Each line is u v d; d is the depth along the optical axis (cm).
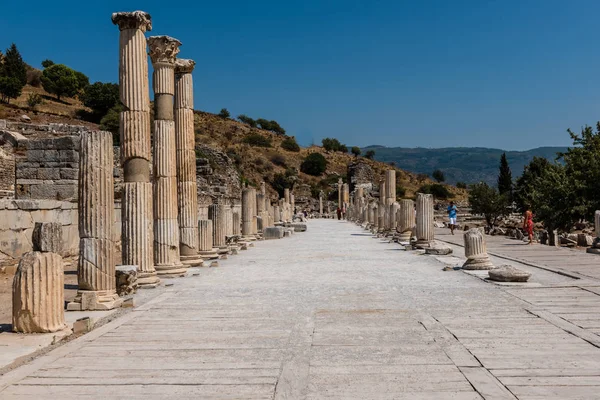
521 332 918
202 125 12731
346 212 7994
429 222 2588
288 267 1958
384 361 768
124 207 1486
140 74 1486
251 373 727
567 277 1553
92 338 920
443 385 666
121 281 1336
